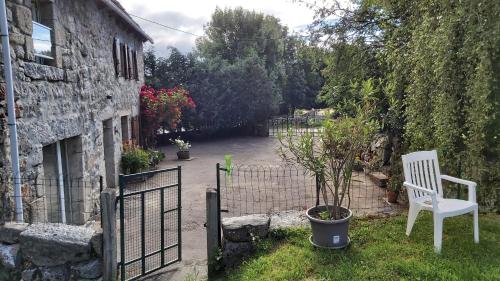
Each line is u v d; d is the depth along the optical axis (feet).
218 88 59.11
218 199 13.05
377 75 23.59
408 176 12.60
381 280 10.08
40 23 16.83
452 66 12.48
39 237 11.41
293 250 12.06
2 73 12.49
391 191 19.79
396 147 19.61
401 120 17.67
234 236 12.69
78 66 20.39
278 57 84.69
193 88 57.47
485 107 11.63
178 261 14.64
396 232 13.16
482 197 15.01
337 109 14.42
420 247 11.90
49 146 17.48
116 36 30.25
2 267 11.45
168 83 57.16
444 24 12.32
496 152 13.78
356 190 23.88
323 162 11.94
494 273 10.12
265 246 12.54
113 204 11.68
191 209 22.52
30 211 13.76
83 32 21.45
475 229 12.16
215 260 12.71
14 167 12.60
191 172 34.47
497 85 12.12
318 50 26.14
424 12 14.39
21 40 13.82
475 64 12.13
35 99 14.82
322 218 12.00
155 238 17.47
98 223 20.53
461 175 14.80
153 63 57.21
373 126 12.22
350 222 14.08
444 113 12.83
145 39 43.37
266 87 60.95
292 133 13.07
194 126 59.00
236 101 60.29
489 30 11.09
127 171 31.68
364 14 23.77
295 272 10.78
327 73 26.32
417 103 14.05
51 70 16.40
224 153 45.47
